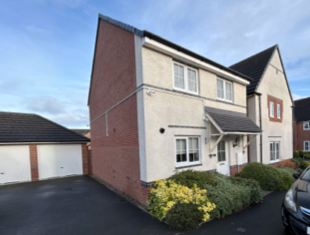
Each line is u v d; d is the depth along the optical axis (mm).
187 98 6637
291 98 14305
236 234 3836
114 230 4164
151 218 4730
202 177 5371
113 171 7941
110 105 8109
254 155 10094
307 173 4844
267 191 6785
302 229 3285
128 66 6387
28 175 10945
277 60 12828
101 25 8922
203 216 4199
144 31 5227
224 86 8539
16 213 5375
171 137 6043
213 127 7516
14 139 10695
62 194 7367
